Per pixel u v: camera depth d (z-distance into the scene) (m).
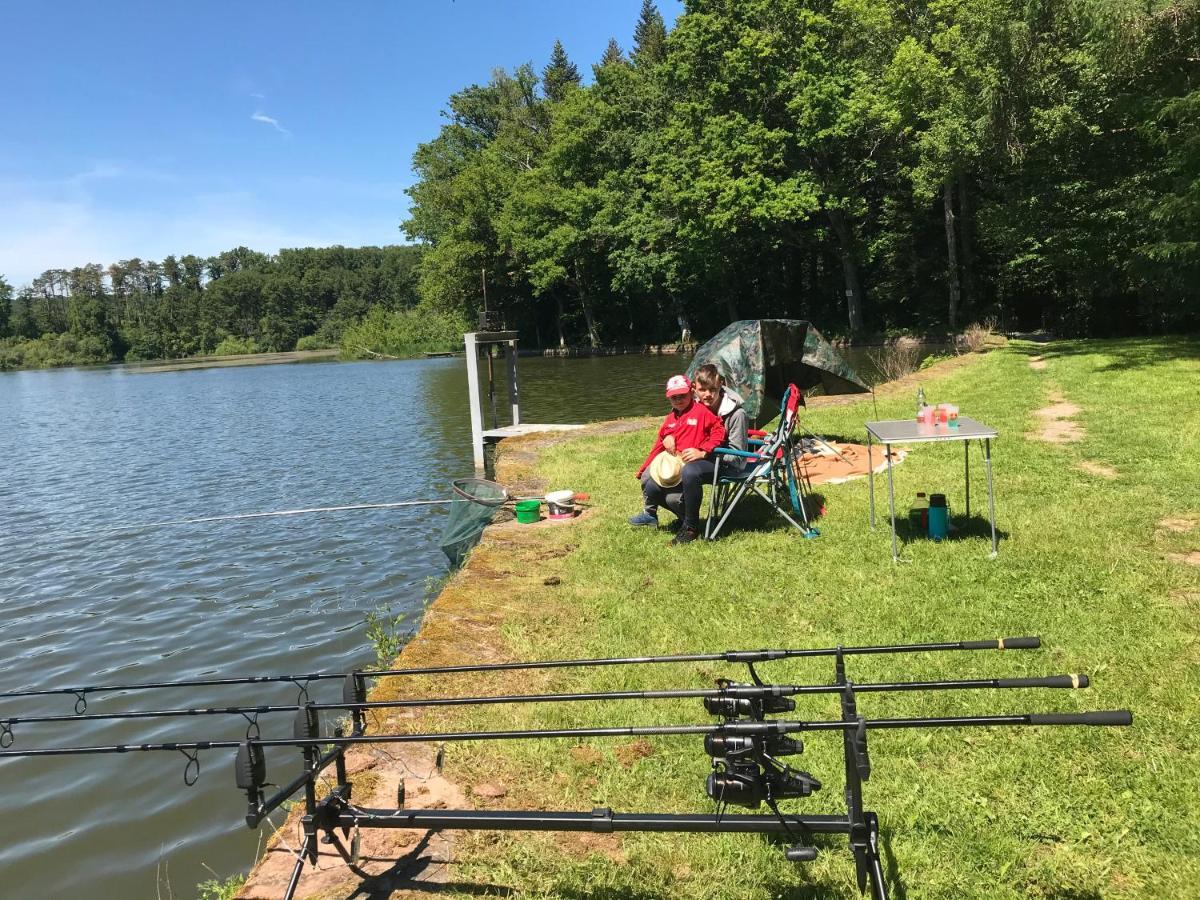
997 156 22.81
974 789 3.42
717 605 5.59
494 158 52.38
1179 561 5.69
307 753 2.99
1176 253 17.20
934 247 37.19
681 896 2.95
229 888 4.21
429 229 57.34
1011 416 11.66
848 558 6.27
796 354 10.22
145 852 4.67
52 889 4.38
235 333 137.38
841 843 3.19
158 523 13.53
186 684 3.55
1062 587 5.34
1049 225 22.88
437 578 9.52
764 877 3.03
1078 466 8.49
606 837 3.30
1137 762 3.48
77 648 8.22
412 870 3.13
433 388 36.44
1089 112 20.27
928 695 4.12
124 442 24.95
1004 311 32.69
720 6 34.66
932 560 6.06
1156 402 11.70
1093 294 24.28
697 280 41.94
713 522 7.55
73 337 134.50
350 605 8.87
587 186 45.66
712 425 7.11
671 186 36.16
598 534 7.54
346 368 63.25
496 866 3.13
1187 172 16.62
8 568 11.28
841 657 2.84
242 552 11.34
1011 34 19.72
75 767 5.73
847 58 33.81
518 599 5.96
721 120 33.34
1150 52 16.44
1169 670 4.18
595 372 36.25
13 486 18.11
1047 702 3.97
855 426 11.85
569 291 54.34
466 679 4.67
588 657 4.90
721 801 2.75
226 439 23.86
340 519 12.89
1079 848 3.05
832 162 35.19
